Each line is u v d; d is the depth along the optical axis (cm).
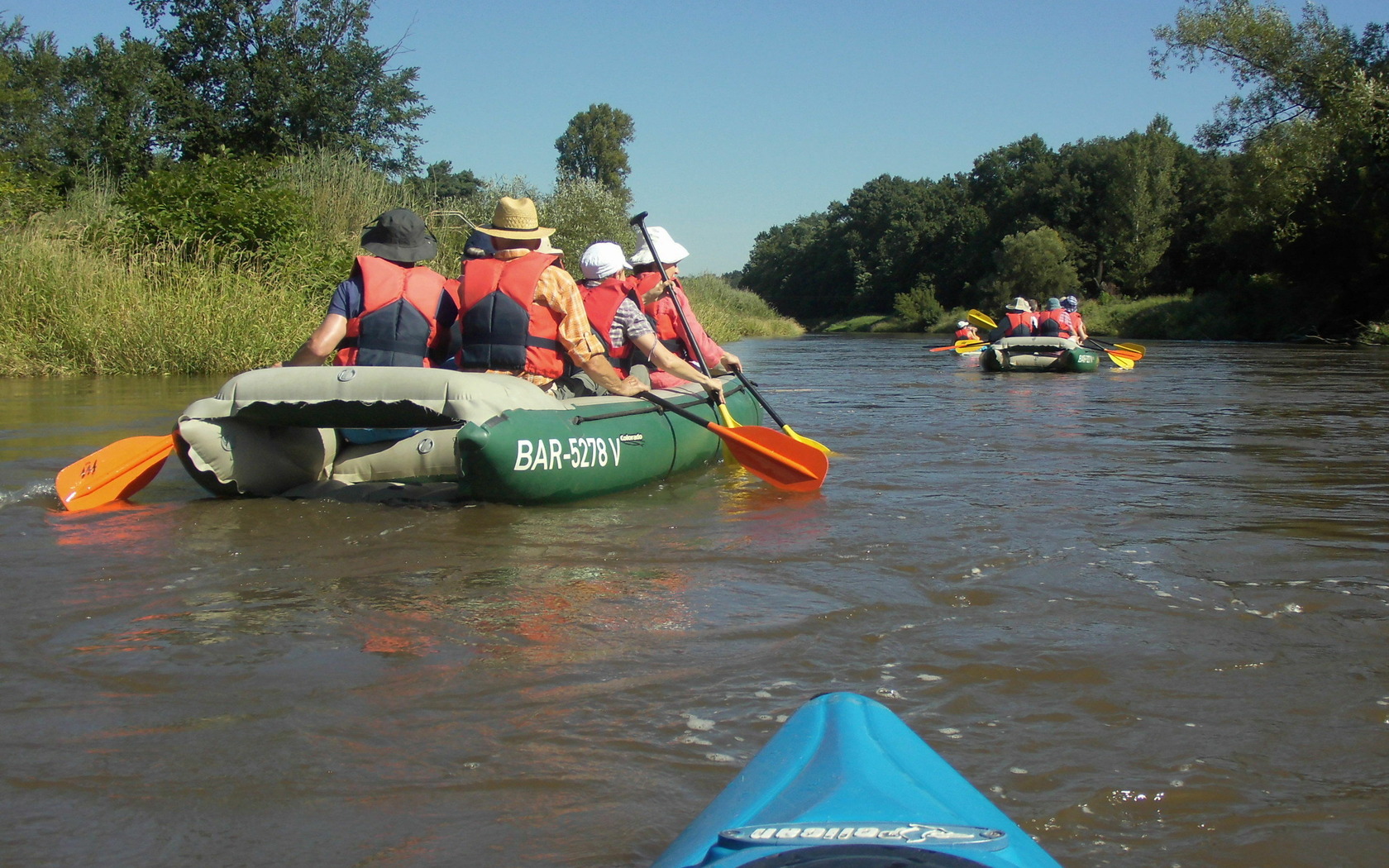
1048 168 5303
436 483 455
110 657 245
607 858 161
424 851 164
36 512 404
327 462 461
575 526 383
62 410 753
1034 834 168
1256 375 1315
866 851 105
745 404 611
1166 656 247
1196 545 356
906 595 294
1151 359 1772
